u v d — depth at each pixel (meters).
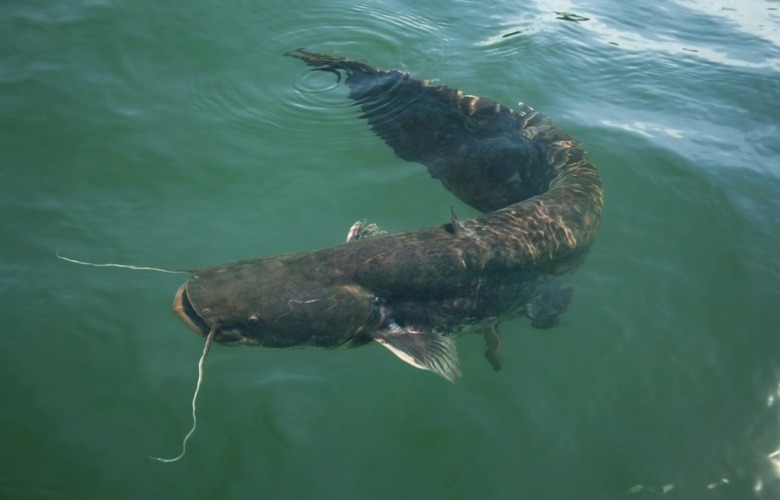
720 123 2.08
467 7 2.51
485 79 2.15
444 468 1.30
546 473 1.30
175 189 1.68
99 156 1.71
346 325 1.39
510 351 1.47
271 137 1.85
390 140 1.85
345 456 1.30
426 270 1.44
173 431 1.31
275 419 1.34
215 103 1.92
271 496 1.25
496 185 1.74
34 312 1.42
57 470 1.24
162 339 1.42
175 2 2.18
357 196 1.72
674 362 1.45
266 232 1.62
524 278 1.53
